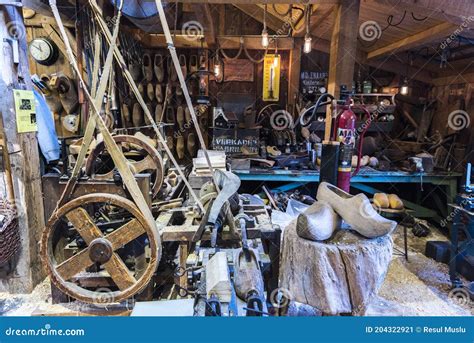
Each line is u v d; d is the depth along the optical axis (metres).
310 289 1.57
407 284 2.48
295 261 1.61
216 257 1.46
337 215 1.71
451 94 4.02
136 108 4.31
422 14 2.66
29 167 2.18
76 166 1.69
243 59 4.56
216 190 2.02
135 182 1.69
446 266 2.78
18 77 2.08
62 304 1.92
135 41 4.17
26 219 2.16
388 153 4.09
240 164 3.60
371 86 4.26
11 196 2.11
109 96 2.12
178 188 2.78
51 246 1.74
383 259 1.56
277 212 3.03
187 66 4.50
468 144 3.65
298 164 3.77
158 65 4.36
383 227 1.53
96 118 1.62
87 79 3.19
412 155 3.95
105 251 1.69
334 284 1.54
